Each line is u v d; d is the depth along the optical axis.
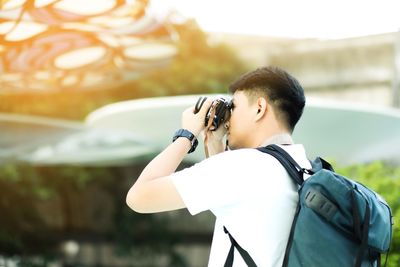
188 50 9.62
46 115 8.92
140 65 4.56
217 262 2.07
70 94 8.98
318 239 1.89
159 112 6.35
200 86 9.53
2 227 9.83
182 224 10.26
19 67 4.25
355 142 6.26
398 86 9.05
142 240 10.26
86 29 3.71
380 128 6.30
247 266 1.98
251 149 2.07
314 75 9.72
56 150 7.35
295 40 9.87
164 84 9.40
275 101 2.14
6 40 3.65
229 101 2.21
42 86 4.87
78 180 9.62
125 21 3.67
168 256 10.20
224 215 2.03
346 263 1.88
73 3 3.26
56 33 3.69
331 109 6.19
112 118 6.60
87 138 7.17
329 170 2.15
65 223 10.44
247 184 2.00
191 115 2.18
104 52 4.22
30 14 3.32
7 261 9.98
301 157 2.14
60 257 10.40
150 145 7.21
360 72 9.41
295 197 2.03
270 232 1.99
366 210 1.92
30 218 10.09
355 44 9.44
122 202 10.27
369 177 4.39
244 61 10.06
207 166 2.02
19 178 9.20
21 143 7.00
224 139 2.46
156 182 2.01
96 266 10.41
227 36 9.98
